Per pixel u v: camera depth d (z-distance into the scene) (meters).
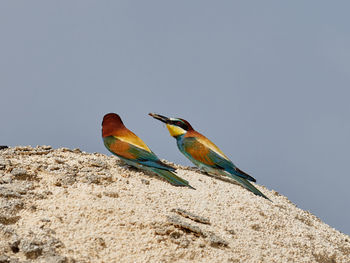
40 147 17.00
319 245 14.76
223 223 13.79
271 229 14.58
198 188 16.12
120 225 12.05
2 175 13.66
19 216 11.72
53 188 13.39
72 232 11.45
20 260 10.34
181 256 11.53
